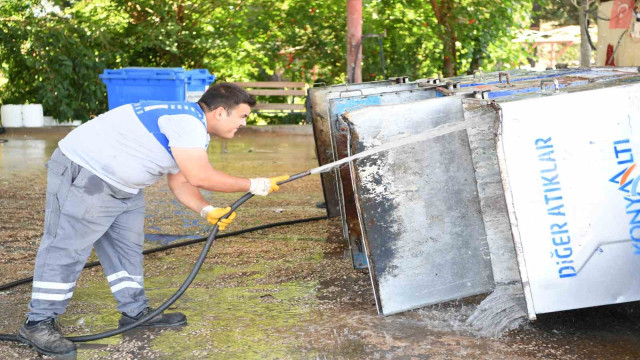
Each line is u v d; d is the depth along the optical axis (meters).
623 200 3.69
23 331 3.82
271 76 20.70
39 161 11.63
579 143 3.66
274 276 5.24
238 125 3.92
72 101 17.22
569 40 22.38
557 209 3.69
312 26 18.31
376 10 18.12
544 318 4.20
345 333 4.03
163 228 6.89
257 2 18.34
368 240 4.13
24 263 5.62
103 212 3.79
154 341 3.97
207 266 5.54
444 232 4.17
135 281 4.13
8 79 17.56
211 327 4.18
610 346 3.77
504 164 3.67
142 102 3.83
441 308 4.42
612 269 3.73
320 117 6.41
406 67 17.97
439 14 17.06
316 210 7.75
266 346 3.87
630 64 7.55
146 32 17.59
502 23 16.95
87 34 17.33
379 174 4.09
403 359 3.65
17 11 17.34
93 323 4.28
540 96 3.71
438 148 4.10
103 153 3.73
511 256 4.04
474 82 5.71
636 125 3.65
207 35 18.23
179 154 3.68
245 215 7.50
